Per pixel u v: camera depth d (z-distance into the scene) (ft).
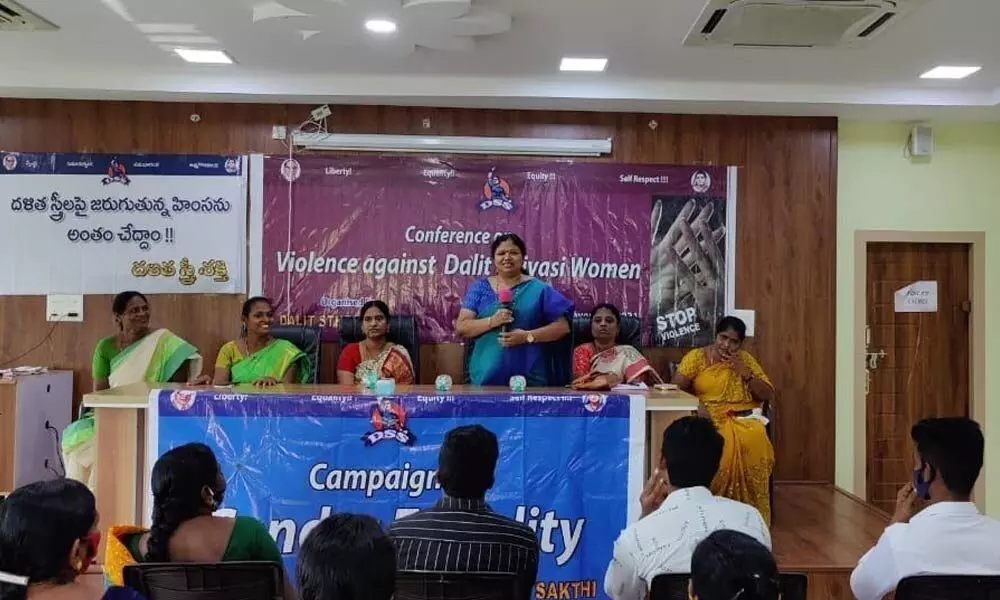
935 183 15.38
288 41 11.51
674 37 11.17
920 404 15.47
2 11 10.37
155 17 10.59
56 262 14.14
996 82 13.35
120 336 13.48
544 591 8.38
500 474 8.38
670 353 14.73
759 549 3.57
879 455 15.44
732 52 11.82
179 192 14.24
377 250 14.49
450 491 5.11
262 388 9.02
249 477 8.30
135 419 8.54
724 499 5.37
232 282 14.30
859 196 15.30
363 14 10.11
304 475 8.30
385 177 14.49
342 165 14.44
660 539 5.14
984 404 15.31
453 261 14.58
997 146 15.43
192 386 9.29
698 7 9.99
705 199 14.73
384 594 3.33
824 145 14.84
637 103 13.97
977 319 15.37
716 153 14.76
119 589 4.11
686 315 14.71
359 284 14.48
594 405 8.47
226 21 10.69
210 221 14.28
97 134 14.15
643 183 14.70
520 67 12.80
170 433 8.34
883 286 15.51
